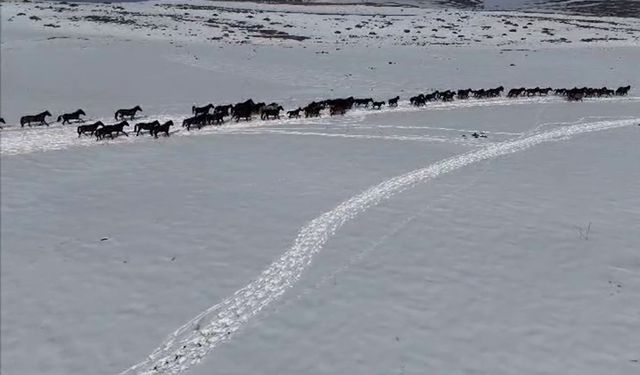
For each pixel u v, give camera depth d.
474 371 11.30
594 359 11.45
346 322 13.09
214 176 22.91
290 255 16.36
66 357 12.38
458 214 18.83
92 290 14.80
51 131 30.47
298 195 20.78
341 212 19.20
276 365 11.78
